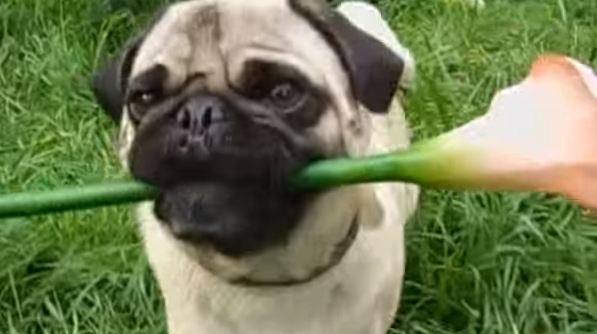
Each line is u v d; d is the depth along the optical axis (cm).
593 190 86
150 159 94
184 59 96
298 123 95
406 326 140
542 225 147
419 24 182
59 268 145
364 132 101
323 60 98
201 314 111
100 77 106
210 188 93
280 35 97
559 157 86
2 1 185
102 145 161
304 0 99
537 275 143
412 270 143
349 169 94
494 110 88
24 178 157
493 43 178
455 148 89
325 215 100
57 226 149
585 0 186
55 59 176
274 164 93
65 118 167
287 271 105
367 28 137
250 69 94
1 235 147
